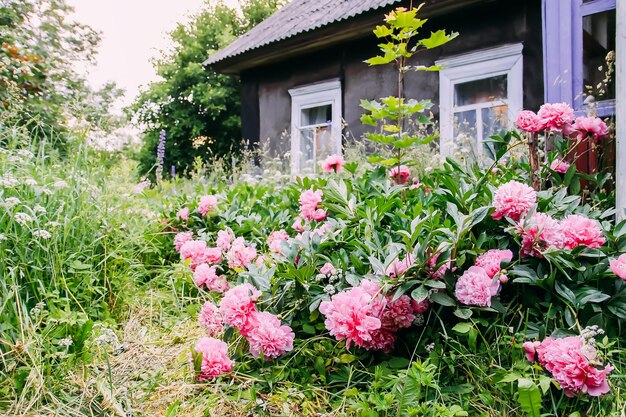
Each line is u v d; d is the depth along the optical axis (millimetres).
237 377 1483
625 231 1547
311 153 7152
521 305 1446
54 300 1734
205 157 17422
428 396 1311
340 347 1503
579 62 3371
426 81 5797
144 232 2730
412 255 1440
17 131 2510
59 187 2066
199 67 17672
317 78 6984
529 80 5012
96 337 1742
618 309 1378
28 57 4387
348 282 1501
